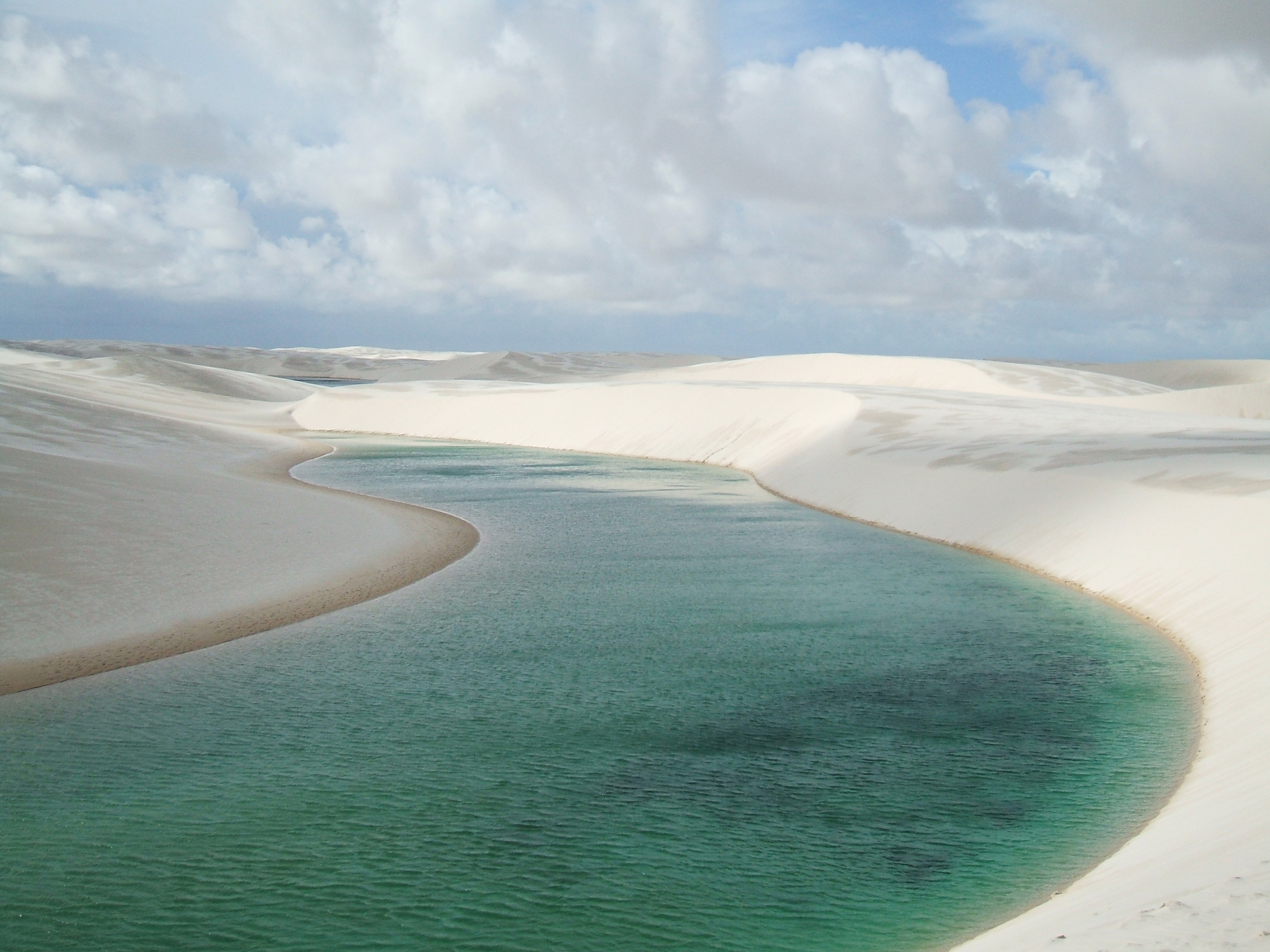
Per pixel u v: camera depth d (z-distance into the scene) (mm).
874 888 8375
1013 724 12367
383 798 10352
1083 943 5727
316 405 84062
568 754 11539
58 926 7941
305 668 14938
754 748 11672
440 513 31891
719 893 8344
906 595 19750
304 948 7605
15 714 12867
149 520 23156
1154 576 18547
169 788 10625
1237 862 6574
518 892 8406
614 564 23250
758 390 60219
